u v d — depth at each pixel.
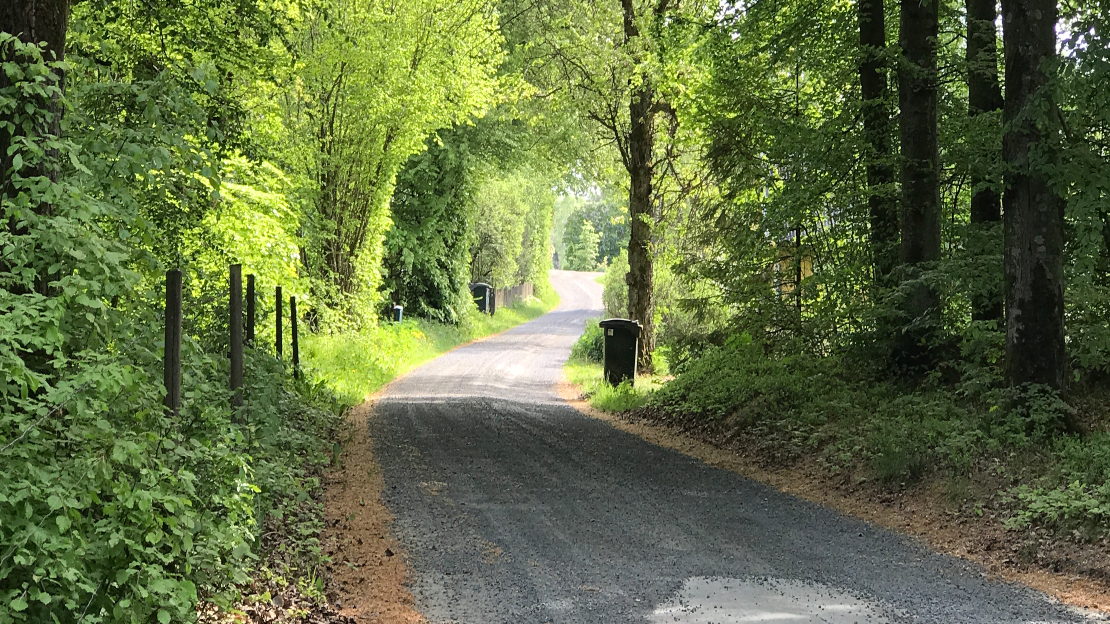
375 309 32.81
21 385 4.14
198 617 5.15
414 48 27.03
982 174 12.83
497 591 6.43
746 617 5.86
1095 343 10.38
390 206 38.22
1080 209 9.41
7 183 5.29
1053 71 9.27
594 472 11.21
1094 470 8.32
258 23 11.91
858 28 15.31
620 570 6.98
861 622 5.77
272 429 9.52
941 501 9.05
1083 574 6.89
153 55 10.92
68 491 4.06
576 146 29.16
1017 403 10.00
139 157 5.80
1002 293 12.18
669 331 26.23
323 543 7.45
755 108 16.84
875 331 14.08
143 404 5.14
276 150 21.81
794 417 12.95
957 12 14.87
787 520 8.86
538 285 81.88
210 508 5.71
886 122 14.62
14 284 5.21
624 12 23.94
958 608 6.12
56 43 5.96
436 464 11.50
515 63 34.41
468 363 31.62
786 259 17.42
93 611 4.26
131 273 5.01
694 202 24.80
